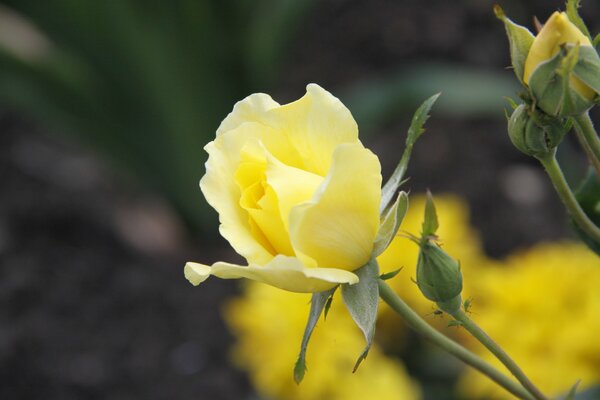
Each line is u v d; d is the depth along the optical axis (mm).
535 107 677
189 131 1768
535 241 1839
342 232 677
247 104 695
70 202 1997
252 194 684
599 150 686
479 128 2070
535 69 668
